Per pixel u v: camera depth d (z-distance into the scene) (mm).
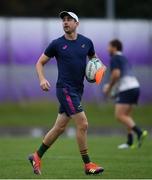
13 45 83125
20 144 44250
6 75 83312
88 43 27688
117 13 115438
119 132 64750
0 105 83062
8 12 114062
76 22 27391
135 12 114750
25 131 66250
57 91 27453
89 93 83312
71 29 27250
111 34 85625
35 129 68750
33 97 82938
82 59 27391
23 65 83062
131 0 115312
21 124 74375
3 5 114250
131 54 86750
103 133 63469
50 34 83688
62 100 27281
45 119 77688
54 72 82312
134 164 31953
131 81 42406
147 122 78625
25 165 31172
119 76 42188
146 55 87188
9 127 71625
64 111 27484
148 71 86938
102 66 27797
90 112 81750
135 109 85125
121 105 42375
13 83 83188
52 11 114312
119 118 42469
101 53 84750
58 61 27516
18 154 36812
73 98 27125
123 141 47531
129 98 42281
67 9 114062
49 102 83000
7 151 38781
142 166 31078
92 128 69812
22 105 83125
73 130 66438
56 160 33531
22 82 83188
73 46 27328
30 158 27875
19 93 83188
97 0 114250
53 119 77938
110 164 31922
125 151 39281
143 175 27625
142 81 86875
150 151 39375
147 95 86625
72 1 113812
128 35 86625
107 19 91375
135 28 86875
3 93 83375
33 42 83312
